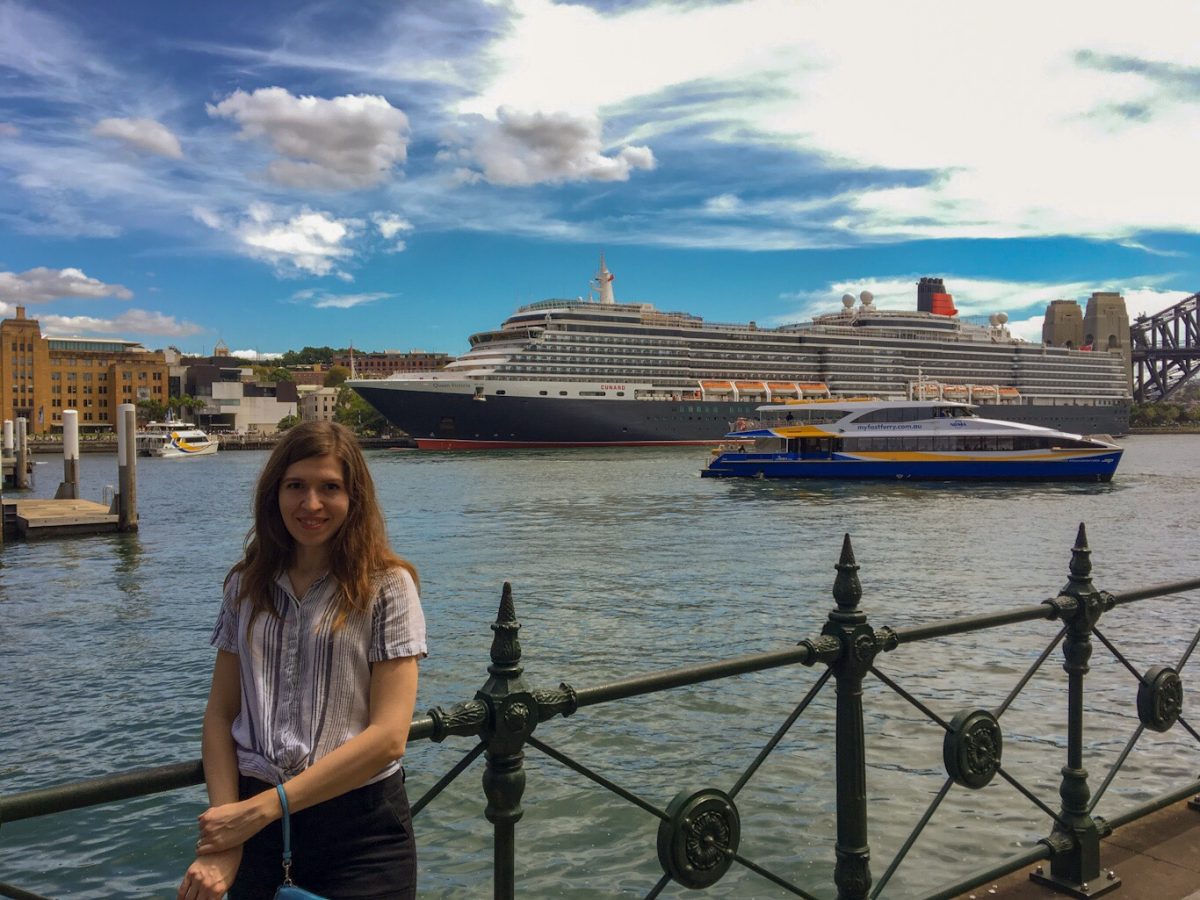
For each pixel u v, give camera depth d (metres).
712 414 106.88
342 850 2.89
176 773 2.81
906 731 11.40
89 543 31.75
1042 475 55.38
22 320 155.12
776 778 10.09
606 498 46.97
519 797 3.21
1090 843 4.71
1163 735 11.17
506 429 101.38
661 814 3.59
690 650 15.59
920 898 4.38
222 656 3.10
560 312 104.94
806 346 116.62
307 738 2.88
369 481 3.07
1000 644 15.36
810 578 22.66
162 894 8.17
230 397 169.62
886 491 50.84
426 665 14.73
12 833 9.23
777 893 7.81
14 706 13.11
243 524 37.72
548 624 17.55
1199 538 30.62
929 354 123.00
